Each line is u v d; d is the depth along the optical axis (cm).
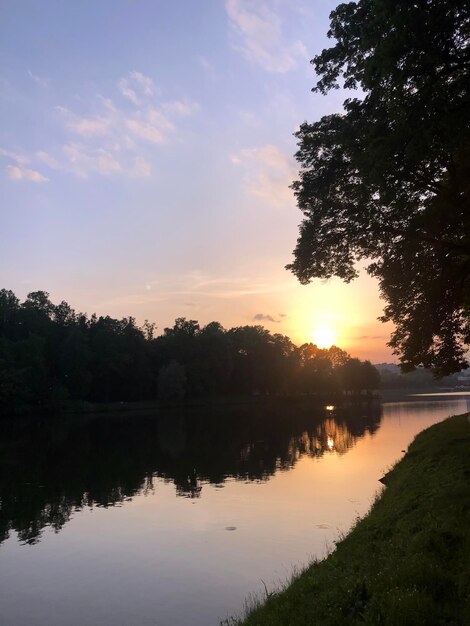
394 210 1759
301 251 1962
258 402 12912
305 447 4028
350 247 1942
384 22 1105
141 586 1309
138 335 12181
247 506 2073
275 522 1817
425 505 1120
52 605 1224
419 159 1209
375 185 1385
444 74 1132
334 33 1471
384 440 4391
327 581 866
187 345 12594
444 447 1867
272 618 778
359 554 988
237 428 6056
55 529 1848
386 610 650
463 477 1275
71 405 9706
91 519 1975
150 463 3403
